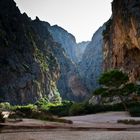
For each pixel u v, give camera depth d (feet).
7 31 451.53
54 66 587.27
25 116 81.35
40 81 485.56
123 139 46.37
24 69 448.24
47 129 58.75
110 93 157.99
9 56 427.33
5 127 56.13
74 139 45.75
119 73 155.74
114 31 310.45
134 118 107.96
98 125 71.00
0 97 380.78
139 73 258.57
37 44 565.53
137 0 236.02
